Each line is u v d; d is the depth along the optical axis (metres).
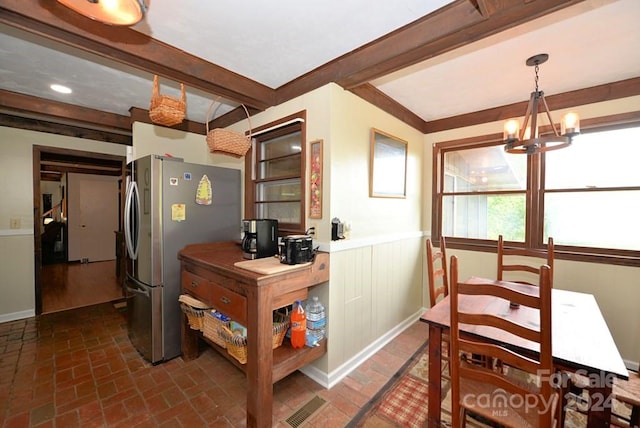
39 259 3.40
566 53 1.89
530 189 2.77
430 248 2.12
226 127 3.13
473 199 3.16
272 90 2.52
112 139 3.91
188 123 3.27
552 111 2.59
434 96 2.65
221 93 2.27
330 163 2.10
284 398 1.95
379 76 1.98
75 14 1.46
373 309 2.58
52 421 1.69
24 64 2.11
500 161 2.97
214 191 2.66
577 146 2.56
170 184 2.37
